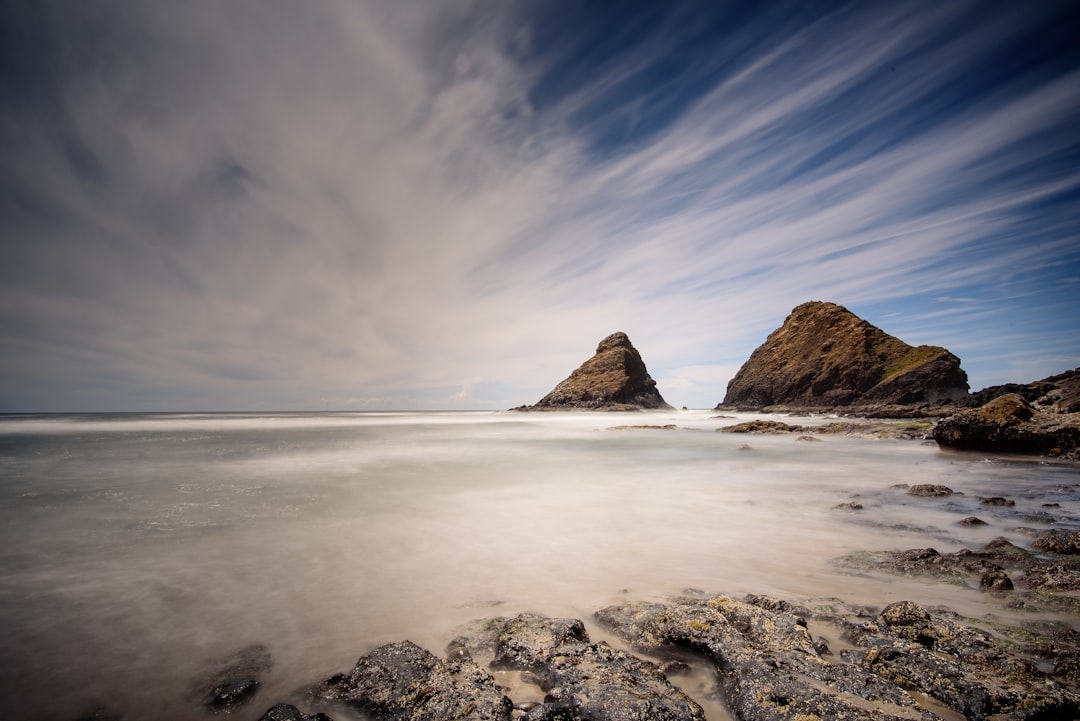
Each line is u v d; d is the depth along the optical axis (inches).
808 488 569.9
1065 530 372.8
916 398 2645.2
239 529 378.3
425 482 604.7
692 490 555.2
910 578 271.9
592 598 251.0
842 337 3314.5
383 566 298.4
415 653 186.5
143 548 330.3
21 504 461.1
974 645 181.3
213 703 167.2
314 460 816.3
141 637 211.0
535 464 791.1
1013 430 853.2
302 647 203.5
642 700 147.4
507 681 176.4
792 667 168.6
